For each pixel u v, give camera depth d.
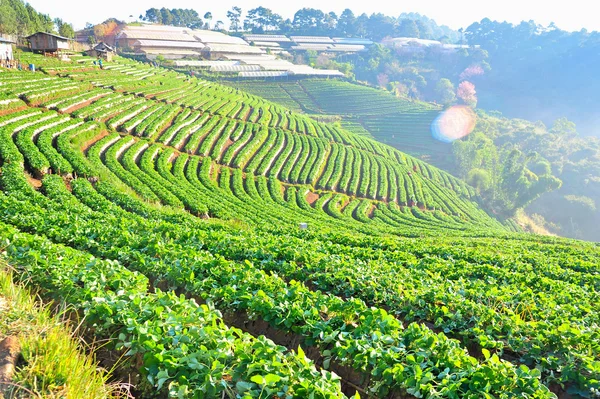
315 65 181.50
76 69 77.38
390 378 7.61
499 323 11.20
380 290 13.27
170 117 68.31
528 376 7.70
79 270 10.52
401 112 135.38
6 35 84.25
